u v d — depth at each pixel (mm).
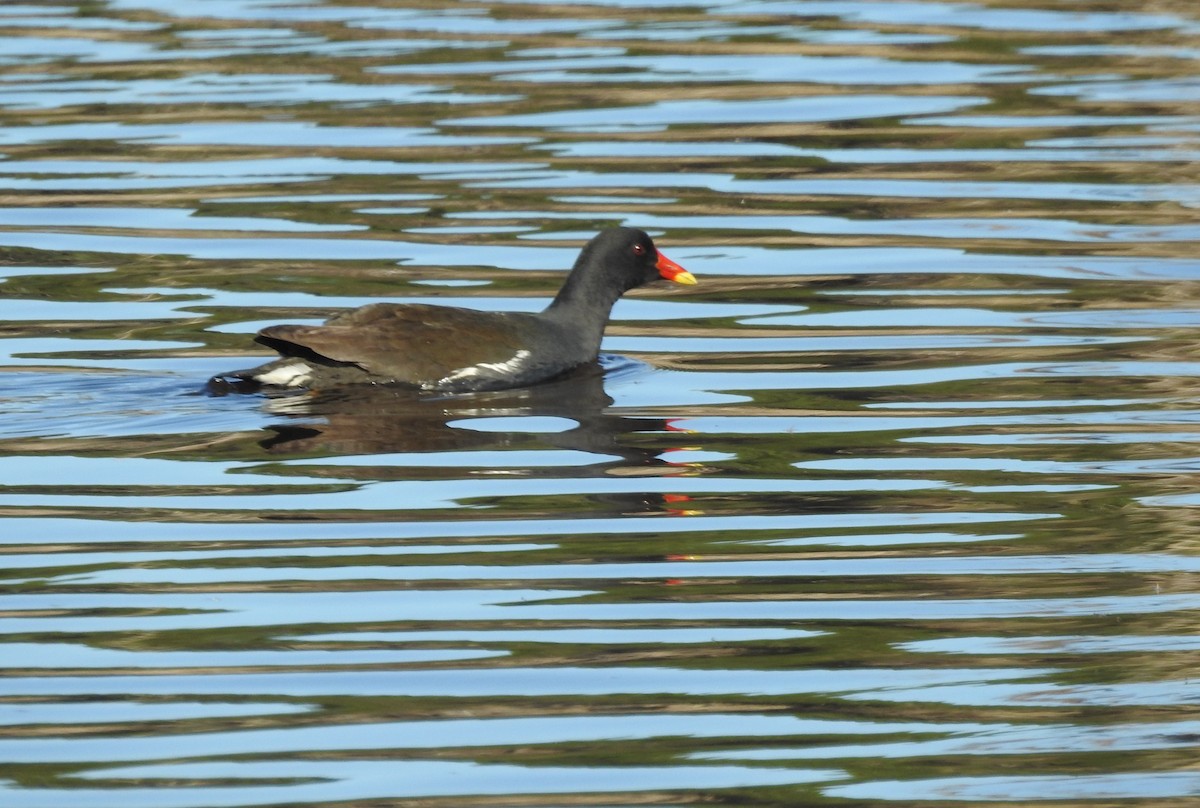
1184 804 8906
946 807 8930
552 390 16203
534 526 12695
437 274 19625
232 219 21672
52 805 8891
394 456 14211
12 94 27250
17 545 12273
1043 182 23016
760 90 27188
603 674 10414
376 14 32719
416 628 11008
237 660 10547
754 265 20156
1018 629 11031
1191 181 22875
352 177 23297
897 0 33625
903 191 22672
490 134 25094
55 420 15016
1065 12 32312
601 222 21516
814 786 9125
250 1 34125
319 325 16062
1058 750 9516
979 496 13305
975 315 18312
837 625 11102
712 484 13586
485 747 9531
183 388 15883
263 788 9078
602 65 28641
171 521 12734
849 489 13500
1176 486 13477
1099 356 16938
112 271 19766
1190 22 31250
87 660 10523
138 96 27109
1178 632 10930
